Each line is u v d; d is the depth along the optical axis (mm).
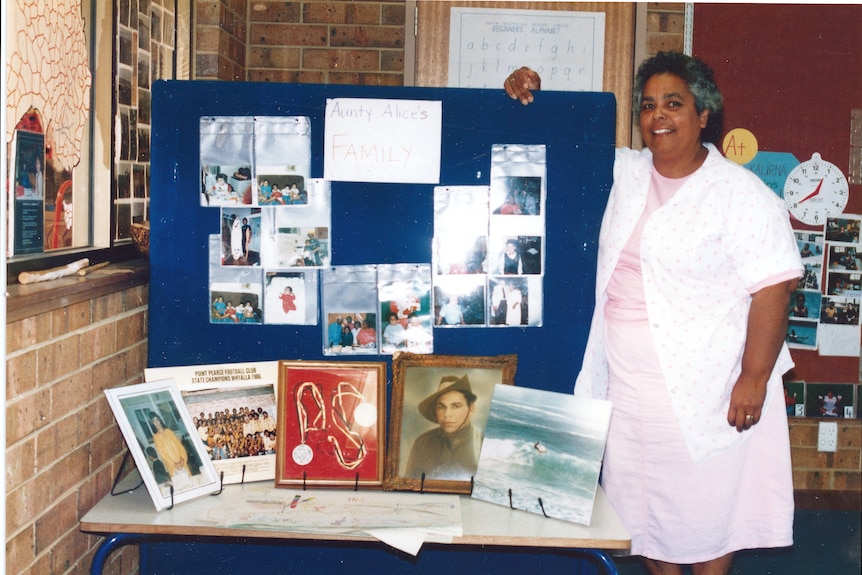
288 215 2016
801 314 3340
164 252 2021
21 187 1732
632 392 1933
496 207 2018
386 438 1943
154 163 2006
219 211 2016
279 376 1919
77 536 1825
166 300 2031
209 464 1811
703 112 1854
